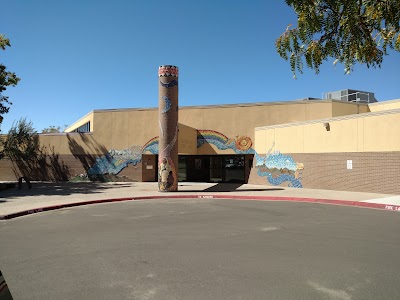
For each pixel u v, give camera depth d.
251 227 9.98
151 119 28.61
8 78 26.16
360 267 6.19
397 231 9.38
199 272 5.96
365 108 27.25
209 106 28.11
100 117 29.77
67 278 5.73
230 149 27.53
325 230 9.52
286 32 4.16
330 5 3.96
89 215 12.70
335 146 20.84
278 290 5.12
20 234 9.44
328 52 4.16
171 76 21.08
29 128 30.61
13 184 24.14
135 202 16.80
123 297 4.92
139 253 7.21
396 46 4.11
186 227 10.04
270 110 26.81
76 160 30.17
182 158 30.42
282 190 21.31
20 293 5.11
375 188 18.69
